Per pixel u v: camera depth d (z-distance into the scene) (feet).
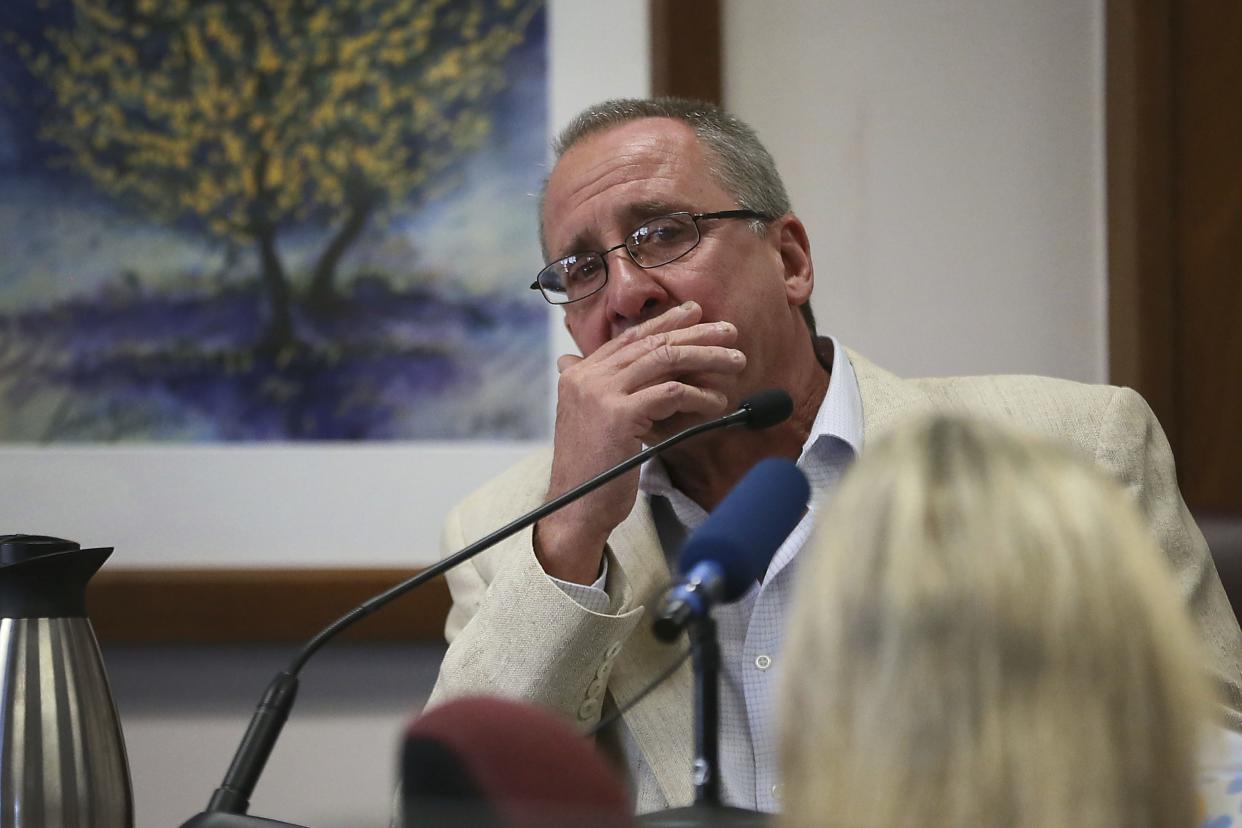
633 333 15.23
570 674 13.75
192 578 21.38
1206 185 20.65
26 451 21.86
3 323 21.97
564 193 16.31
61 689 11.71
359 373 21.85
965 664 4.96
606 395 14.44
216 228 21.88
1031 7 21.38
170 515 21.77
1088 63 21.31
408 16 21.77
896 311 21.42
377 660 21.85
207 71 21.85
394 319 21.85
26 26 21.93
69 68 21.90
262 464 21.77
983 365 21.38
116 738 12.15
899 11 21.53
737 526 7.97
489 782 5.61
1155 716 4.97
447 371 21.83
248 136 21.85
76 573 12.05
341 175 21.85
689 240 15.71
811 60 21.54
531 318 21.75
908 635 5.03
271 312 21.89
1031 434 5.79
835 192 21.50
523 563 14.14
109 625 21.36
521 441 21.74
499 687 13.69
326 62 21.80
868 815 4.94
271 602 21.30
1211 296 20.65
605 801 5.69
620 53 21.53
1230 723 12.58
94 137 21.91
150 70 21.88
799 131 21.53
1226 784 6.79
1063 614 4.98
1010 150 21.38
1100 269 21.29
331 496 21.76
